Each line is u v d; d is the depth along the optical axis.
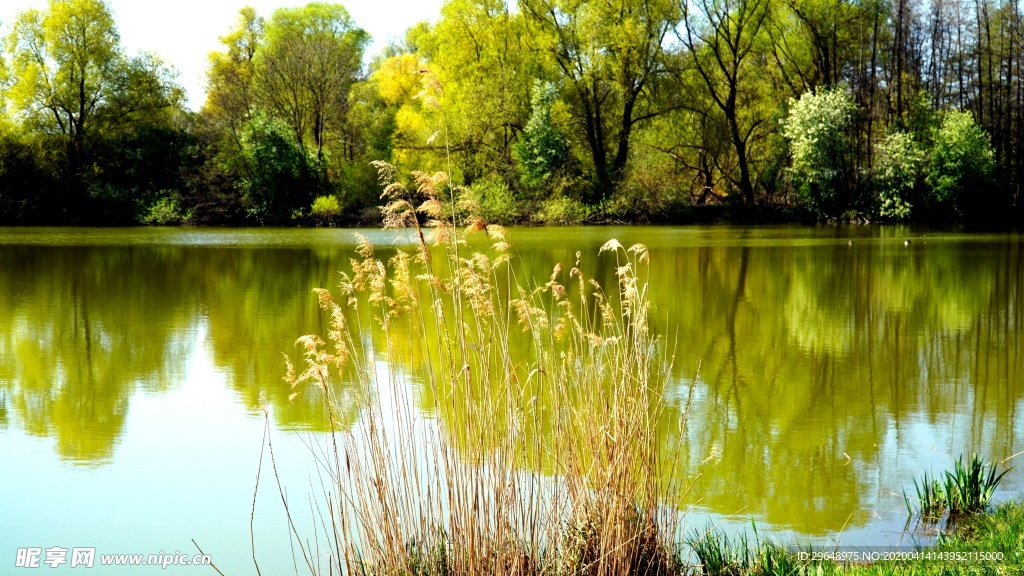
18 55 41.94
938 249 27.09
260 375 10.44
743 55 40.56
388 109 46.00
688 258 24.53
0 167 40.41
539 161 39.44
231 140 44.38
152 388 9.86
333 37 48.38
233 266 23.12
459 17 41.38
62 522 6.19
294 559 5.50
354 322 14.02
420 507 4.72
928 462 7.19
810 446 7.64
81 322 14.20
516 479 5.02
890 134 40.91
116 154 42.84
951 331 13.23
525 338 11.73
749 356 11.41
